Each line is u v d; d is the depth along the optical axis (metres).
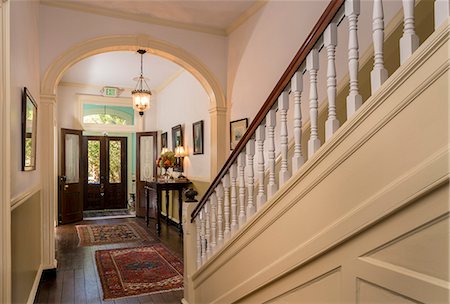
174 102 7.11
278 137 3.20
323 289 1.48
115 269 3.94
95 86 7.82
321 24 1.48
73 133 7.21
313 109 1.57
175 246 5.00
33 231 3.09
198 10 4.04
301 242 1.58
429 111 1.03
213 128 4.71
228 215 2.33
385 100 1.18
